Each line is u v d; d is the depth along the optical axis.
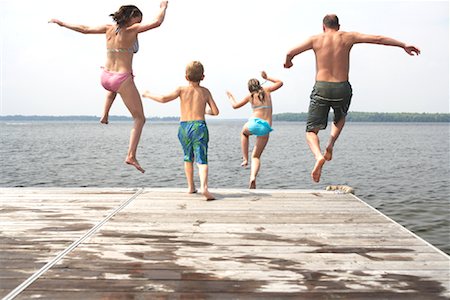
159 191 6.27
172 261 3.37
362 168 24.39
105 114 5.81
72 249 3.64
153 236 4.03
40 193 6.08
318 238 4.00
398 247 3.74
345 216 4.84
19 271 3.14
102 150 37.12
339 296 2.77
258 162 6.87
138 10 5.41
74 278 3.01
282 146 46.31
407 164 26.62
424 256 3.52
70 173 21.08
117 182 18.38
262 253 3.57
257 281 2.99
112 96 5.75
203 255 3.52
